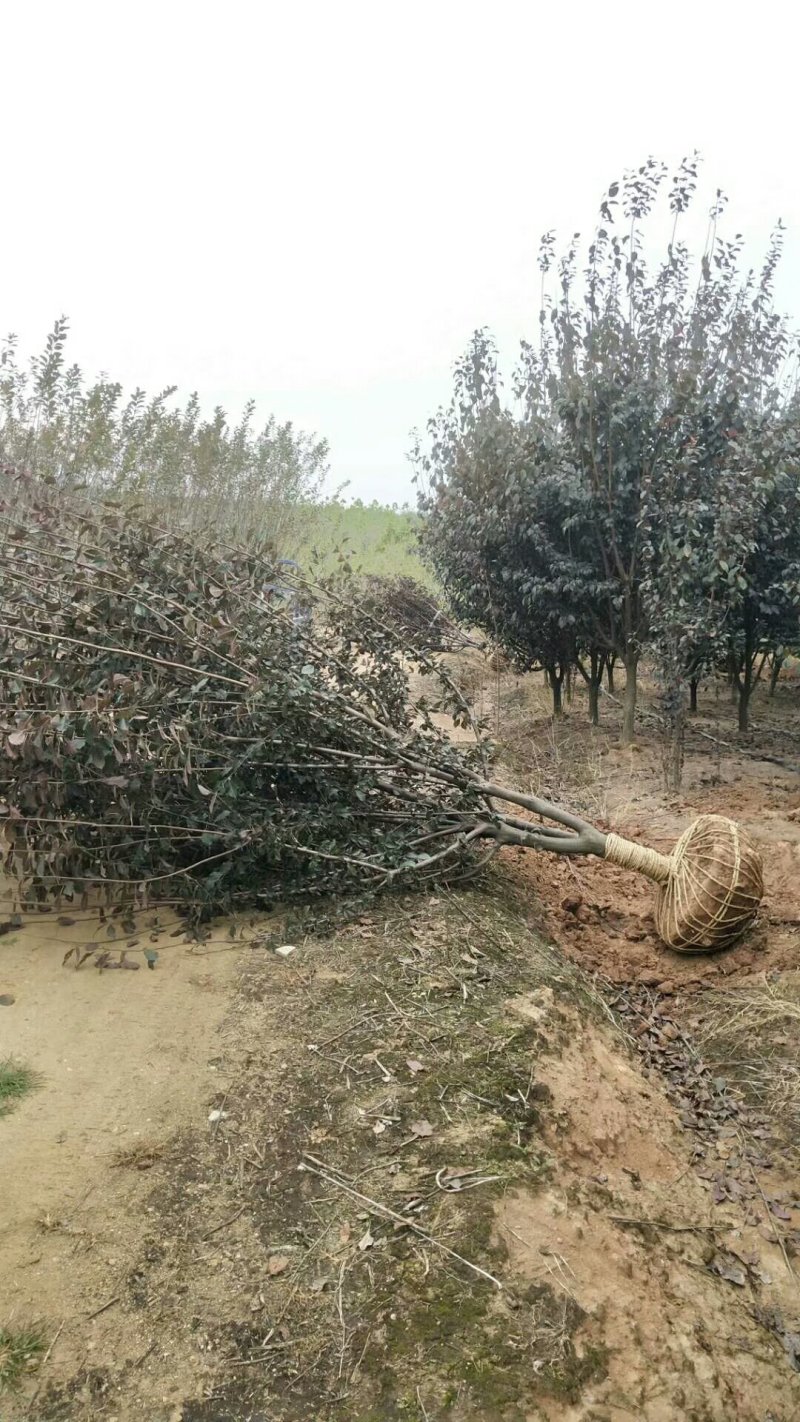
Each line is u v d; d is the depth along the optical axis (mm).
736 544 7527
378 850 5047
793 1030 4512
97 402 10656
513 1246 2846
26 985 4160
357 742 5133
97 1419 2297
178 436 12492
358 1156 3166
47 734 4254
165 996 4082
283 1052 3686
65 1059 3629
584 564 9000
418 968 4293
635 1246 3057
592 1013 4414
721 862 5027
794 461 8141
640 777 8594
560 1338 2586
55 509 5352
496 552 9656
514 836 5324
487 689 12625
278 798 5195
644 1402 2523
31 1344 2461
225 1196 2988
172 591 5016
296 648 5277
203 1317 2574
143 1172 3068
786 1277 3209
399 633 6422
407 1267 2736
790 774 8516
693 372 8609
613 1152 3518
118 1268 2713
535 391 9781
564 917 5598
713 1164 3729
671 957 5305
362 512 25703
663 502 8203
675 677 7973
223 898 4719
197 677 4816
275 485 15250
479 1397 2391
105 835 4609
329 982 4180
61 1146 3164
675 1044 4566
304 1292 2656
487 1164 3139
